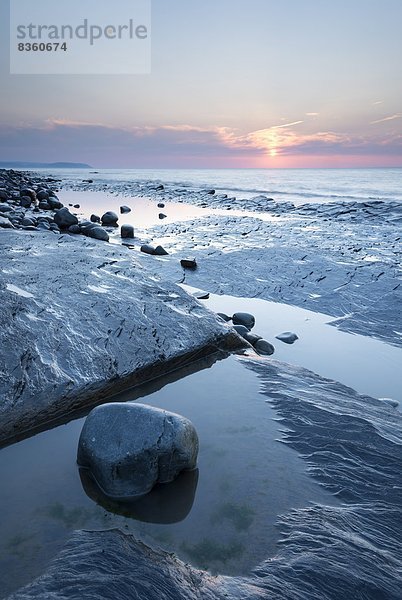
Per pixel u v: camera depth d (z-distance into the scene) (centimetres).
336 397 381
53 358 368
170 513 227
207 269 882
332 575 186
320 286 775
